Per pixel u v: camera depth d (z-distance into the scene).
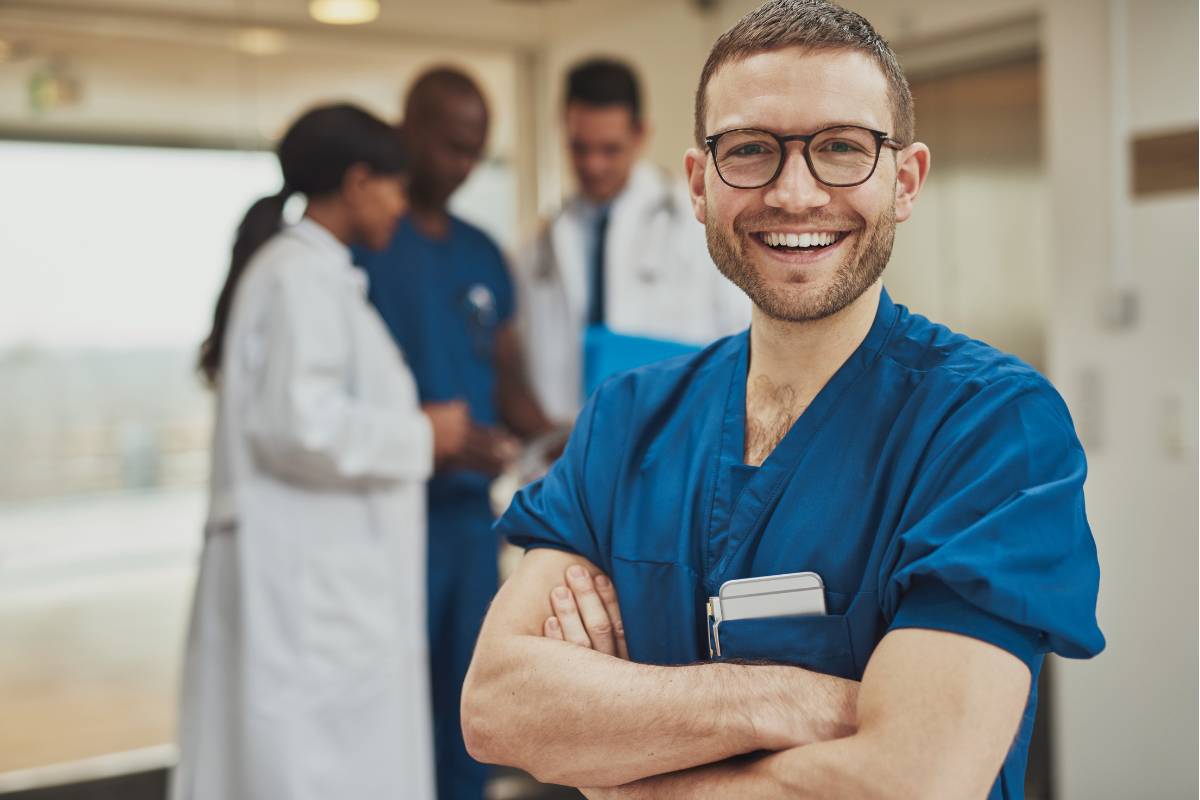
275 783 2.08
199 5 3.19
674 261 2.79
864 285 0.89
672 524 0.98
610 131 2.73
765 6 0.90
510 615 1.03
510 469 2.69
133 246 3.10
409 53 3.56
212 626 2.16
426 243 2.63
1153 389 2.36
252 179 3.28
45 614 3.32
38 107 3.00
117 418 3.15
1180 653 2.34
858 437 0.91
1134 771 2.45
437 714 2.58
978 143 2.79
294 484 2.15
